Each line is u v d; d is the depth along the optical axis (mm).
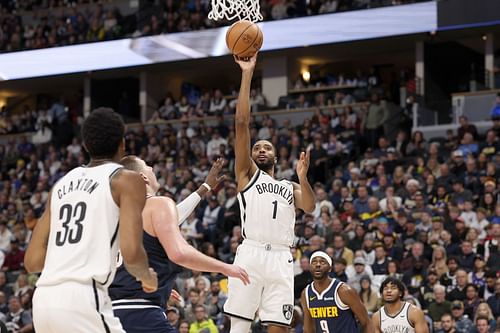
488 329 13625
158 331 5988
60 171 26250
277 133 24469
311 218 18312
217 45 27391
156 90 31406
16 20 32219
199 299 15602
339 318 10117
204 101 28406
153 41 28281
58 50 29469
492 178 18969
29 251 5410
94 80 31469
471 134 21719
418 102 24516
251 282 7496
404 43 27594
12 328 17344
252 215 7574
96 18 30734
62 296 5008
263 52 28375
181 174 23531
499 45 26969
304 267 16375
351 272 16172
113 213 5172
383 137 23078
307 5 27172
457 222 17016
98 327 5031
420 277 15836
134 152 26344
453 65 27312
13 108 33875
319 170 22375
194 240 19453
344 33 26078
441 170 19641
